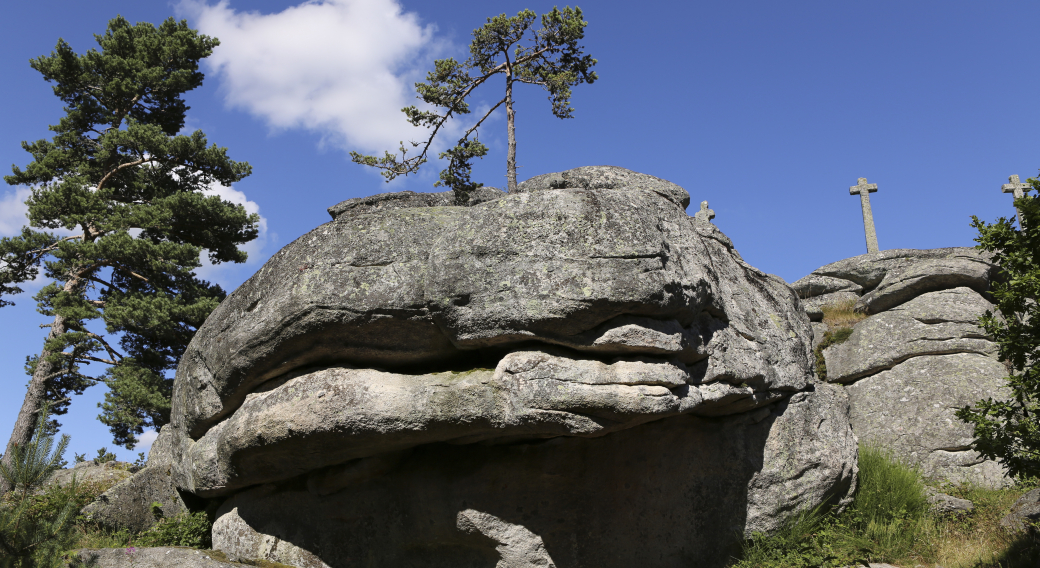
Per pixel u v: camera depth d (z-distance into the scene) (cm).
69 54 2522
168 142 2444
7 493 812
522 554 942
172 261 2256
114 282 2391
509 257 852
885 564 977
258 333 943
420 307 880
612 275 831
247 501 1073
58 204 2261
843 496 1103
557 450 969
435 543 990
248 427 925
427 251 908
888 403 1434
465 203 1195
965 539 1023
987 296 1583
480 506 952
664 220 961
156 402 2123
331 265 921
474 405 845
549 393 822
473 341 859
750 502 1034
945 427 1340
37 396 2200
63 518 796
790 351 1130
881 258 1803
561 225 857
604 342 836
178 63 2684
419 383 882
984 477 1268
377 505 1002
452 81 1432
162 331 2197
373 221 948
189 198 2325
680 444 1033
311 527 1026
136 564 916
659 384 852
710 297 961
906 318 1533
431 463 985
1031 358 852
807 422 1102
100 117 2588
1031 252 845
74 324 2238
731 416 1062
